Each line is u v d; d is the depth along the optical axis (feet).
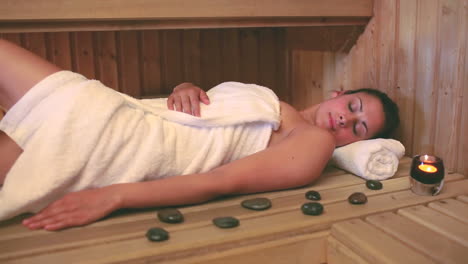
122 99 4.56
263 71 9.52
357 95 5.92
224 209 4.47
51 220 4.03
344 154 5.61
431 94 5.91
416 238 3.93
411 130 6.27
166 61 9.07
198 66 9.25
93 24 5.58
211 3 5.76
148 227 4.07
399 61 6.34
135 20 5.71
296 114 5.55
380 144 5.36
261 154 4.82
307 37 8.27
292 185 4.92
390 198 4.81
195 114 5.00
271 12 6.05
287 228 4.09
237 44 9.34
